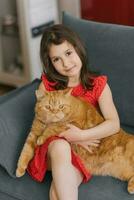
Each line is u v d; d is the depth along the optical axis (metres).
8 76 3.05
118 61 1.69
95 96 1.53
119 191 1.37
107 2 2.63
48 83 1.58
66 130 1.42
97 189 1.39
